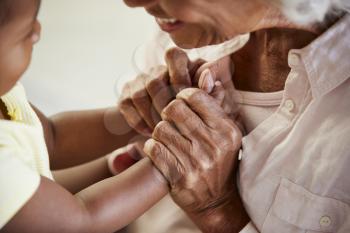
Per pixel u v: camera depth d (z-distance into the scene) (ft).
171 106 1.97
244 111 2.12
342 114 1.90
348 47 1.86
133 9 2.04
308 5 1.72
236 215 2.21
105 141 2.41
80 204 1.88
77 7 2.07
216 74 2.04
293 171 2.01
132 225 2.44
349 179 1.92
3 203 1.69
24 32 1.64
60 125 2.39
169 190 2.08
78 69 2.18
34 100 2.28
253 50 2.02
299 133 1.97
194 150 1.99
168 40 2.00
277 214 2.07
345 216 1.97
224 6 1.66
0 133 1.80
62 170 2.51
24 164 1.76
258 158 2.06
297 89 1.94
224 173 2.09
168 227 2.40
